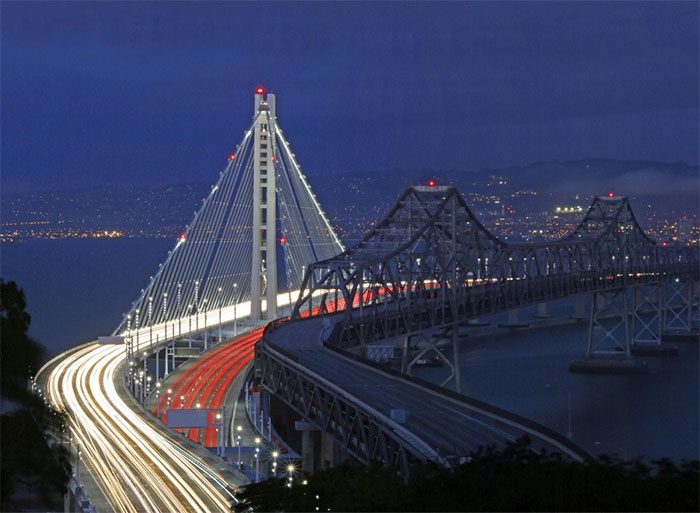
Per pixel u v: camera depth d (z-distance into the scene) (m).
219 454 140.38
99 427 146.00
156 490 112.25
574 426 191.12
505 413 110.56
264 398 172.62
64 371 195.12
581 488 66.50
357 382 132.12
